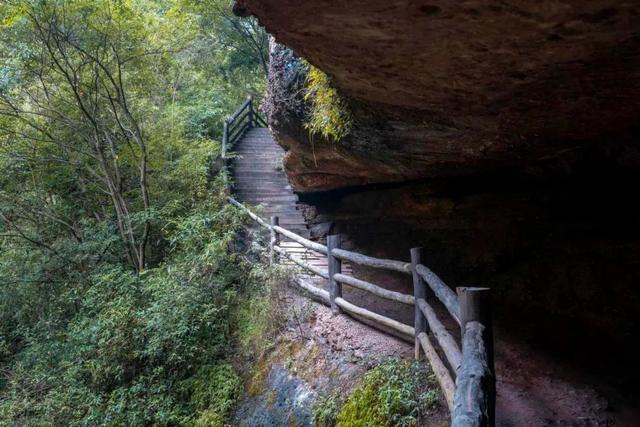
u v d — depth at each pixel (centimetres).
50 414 500
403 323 437
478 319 245
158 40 837
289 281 580
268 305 538
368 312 452
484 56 244
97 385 538
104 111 839
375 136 491
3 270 785
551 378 345
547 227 571
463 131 422
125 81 841
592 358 380
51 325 683
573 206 555
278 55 564
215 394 494
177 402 513
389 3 192
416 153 512
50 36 702
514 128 400
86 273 763
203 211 802
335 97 426
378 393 332
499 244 601
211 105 1395
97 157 807
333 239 523
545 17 191
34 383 567
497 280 564
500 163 546
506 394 322
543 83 283
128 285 637
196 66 1433
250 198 974
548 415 293
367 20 213
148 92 938
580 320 461
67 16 696
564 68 255
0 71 708
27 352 656
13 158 791
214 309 570
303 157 681
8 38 698
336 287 513
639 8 177
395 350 400
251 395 471
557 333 437
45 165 835
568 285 507
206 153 1001
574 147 475
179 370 545
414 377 334
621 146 447
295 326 505
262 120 1568
